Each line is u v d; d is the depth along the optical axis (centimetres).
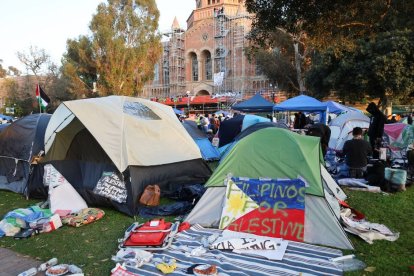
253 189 559
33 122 883
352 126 1345
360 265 424
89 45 3916
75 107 691
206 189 587
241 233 523
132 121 721
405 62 2209
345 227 534
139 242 480
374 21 699
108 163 697
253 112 2027
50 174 721
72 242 520
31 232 557
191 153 821
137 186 670
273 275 399
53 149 766
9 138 893
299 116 1739
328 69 2609
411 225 573
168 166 756
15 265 448
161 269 411
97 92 3975
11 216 600
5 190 888
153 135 749
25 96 4956
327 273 404
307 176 536
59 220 593
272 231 520
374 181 839
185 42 5522
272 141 579
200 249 466
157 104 859
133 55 3791
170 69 5578
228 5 5594
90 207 700
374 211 648
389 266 421
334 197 609
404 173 796
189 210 646
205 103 4650
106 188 682
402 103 3066
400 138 1019
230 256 452
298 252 463
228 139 1414
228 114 2997
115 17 3972
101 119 699
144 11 4091
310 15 668
